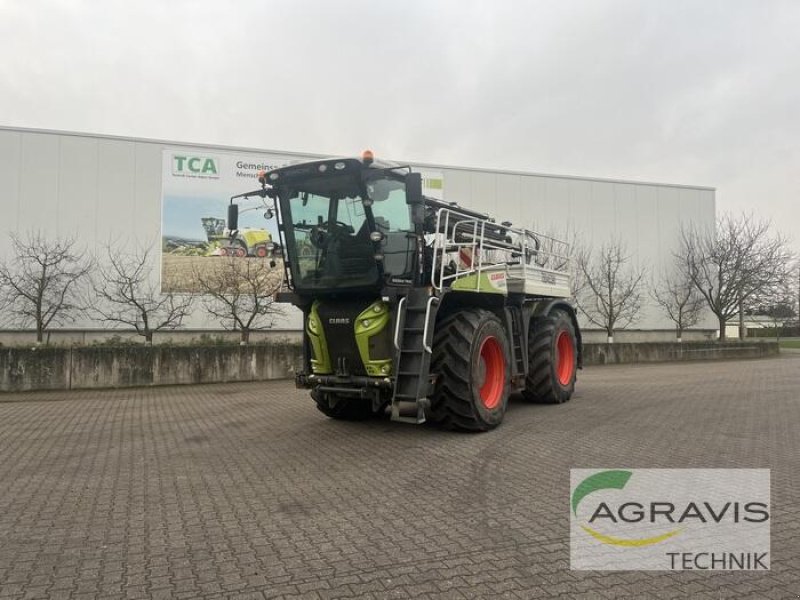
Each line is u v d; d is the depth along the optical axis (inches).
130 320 833.5
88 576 140.9
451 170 1003.9
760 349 999.0
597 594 130.4
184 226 868.0
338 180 299.1
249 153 905.5
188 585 135.5
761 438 290.0
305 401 453.7
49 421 371.2
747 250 1109.1
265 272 885.8
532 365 401.7
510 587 133.6
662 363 867.4
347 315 305.6
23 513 189.3
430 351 289.7
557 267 467.2
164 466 249.4
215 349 608.4
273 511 187.9
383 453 266.2
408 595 129.8
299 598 128.8
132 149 850.8
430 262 320.8
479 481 219.5
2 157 798.5
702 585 135.3
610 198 1109.1
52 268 804.6
